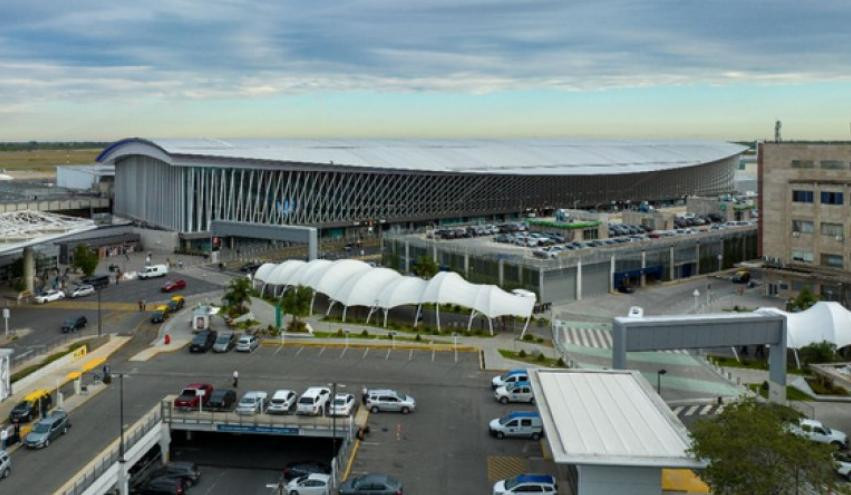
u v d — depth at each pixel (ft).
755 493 118.52
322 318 313.32
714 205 590.55
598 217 517.55
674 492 147.33
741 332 196.85
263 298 353.92
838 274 328.70
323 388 205.36
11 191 646.74
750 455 121.90
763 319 197.88
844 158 332.80
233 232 472.85
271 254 495.00
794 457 120.26
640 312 296.10
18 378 226.38
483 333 290.15
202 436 206.80
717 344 195.52
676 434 135.85
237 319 304.71
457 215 638.53
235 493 173.27
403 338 280.31
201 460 193.26
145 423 189.26
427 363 246.88
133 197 583.99
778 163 355.36
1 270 393.29
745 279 396.78
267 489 175.32
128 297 357.20
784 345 198.90
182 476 174.91
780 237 355.97
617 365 189.78
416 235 471.62
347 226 582.35
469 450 175.63
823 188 335.67
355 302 310.86
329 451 199.21
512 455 172.76
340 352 260.62
